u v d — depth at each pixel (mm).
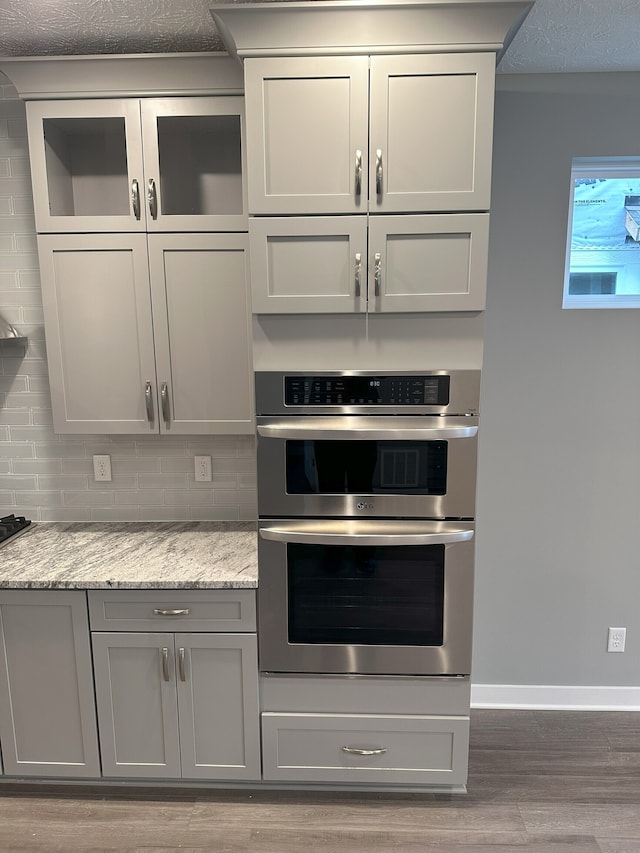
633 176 2459
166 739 2152
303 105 1819
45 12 1854
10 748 2176
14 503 2615
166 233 2158
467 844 1975
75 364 2266
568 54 2133
